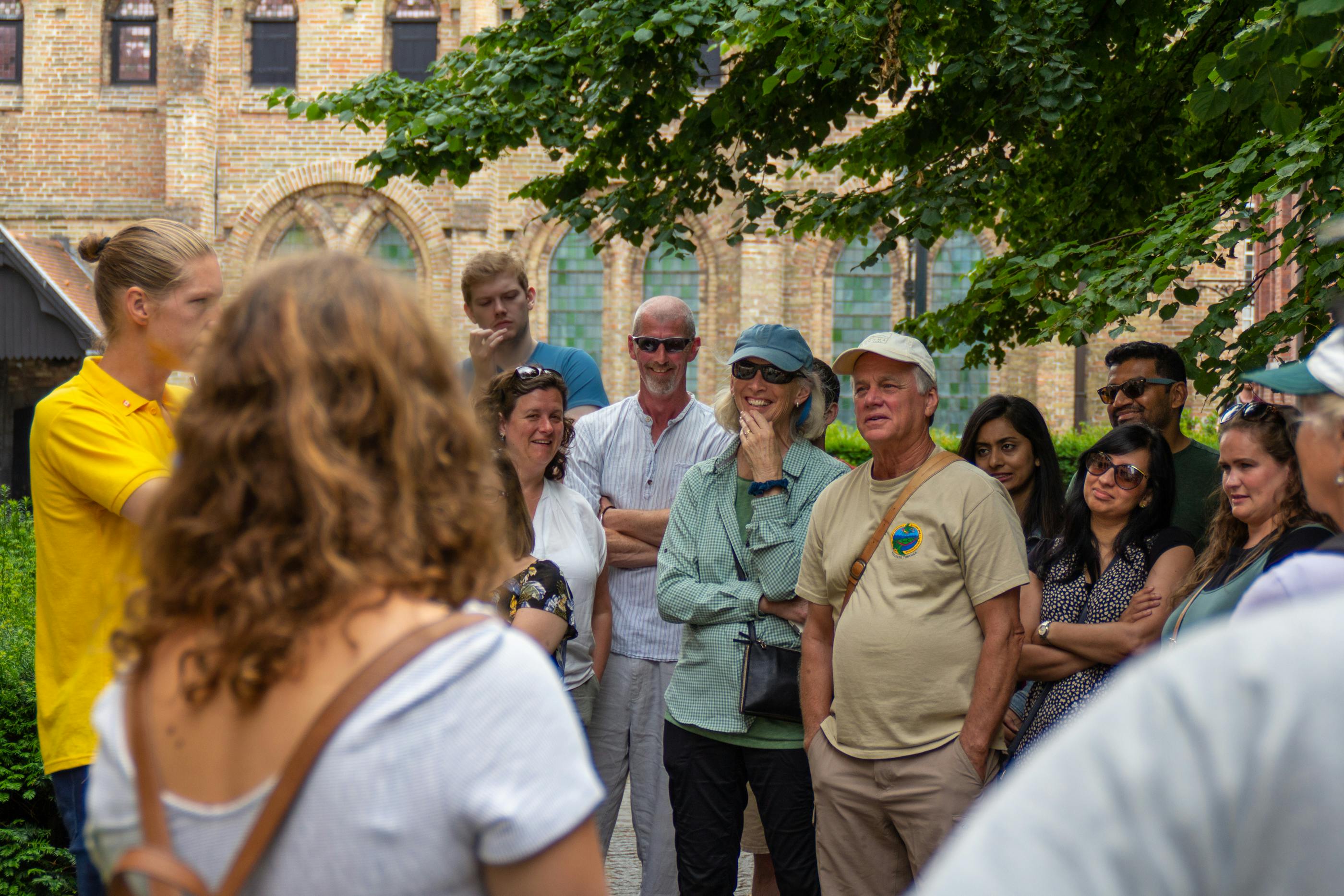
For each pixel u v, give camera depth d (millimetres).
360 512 1135
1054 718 3539
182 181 21094
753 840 4586
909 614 3371
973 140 6492
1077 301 4836
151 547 1181
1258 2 5539
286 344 1172
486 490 1274
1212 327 4609
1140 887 629
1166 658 686
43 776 4609
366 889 1055
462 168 6793
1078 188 7086
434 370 1249
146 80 21766
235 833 1083
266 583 1106
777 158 7125
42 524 2576
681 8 5984
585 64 6648
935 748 3314
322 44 21578
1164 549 3680
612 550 4402
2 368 19594
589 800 1135
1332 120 4137
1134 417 4746
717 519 4023
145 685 1195
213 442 1156
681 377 4617
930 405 3561
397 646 1103
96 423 2516
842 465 4137
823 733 3584
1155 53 6660
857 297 21344
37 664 2609
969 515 3369
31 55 21609
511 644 1162
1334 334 1243
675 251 6719
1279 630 660
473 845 1093
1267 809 621
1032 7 5949
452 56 7285
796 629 3867
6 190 21516
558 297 21469
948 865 671
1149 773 642
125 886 1183
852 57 5957
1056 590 3840
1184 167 6895
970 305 6895
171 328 2584
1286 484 3049
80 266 21125
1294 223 4387
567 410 5328
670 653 4391
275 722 1093
